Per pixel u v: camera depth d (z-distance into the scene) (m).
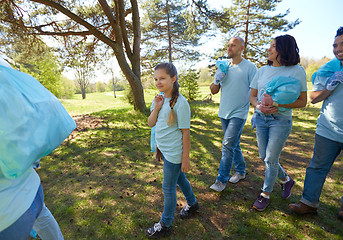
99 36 8.48
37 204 1.21
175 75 1.74
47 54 11.26
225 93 2.77
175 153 1.83
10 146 0.87
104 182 3.21
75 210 2.50
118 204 2.60
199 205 2.52
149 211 2.47
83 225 2.25
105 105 20.08
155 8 14.90
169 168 1.88
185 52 17.27
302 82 2.10
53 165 3.96
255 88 2.51
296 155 4.32
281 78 2.08
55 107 1.17
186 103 1.77
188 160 1.82
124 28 9.23
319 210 2.41
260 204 2.42
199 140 5.36
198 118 8.39
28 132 0.95
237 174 3.15
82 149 4.94
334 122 2.04
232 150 2.74
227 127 2.82
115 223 2.26
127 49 9.71
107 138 5.86
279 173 2.54
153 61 15.86
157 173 3.47
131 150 4.72
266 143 2.43
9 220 0.98
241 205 2.54
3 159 0.86
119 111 11.66
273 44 2.17
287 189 2.63
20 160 0.90
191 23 11.29
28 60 11.38
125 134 6.20
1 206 0.95
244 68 2.66
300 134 5.96
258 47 14.47
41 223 1.50
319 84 2.09
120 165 3.86
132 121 8.16
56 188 3.06
